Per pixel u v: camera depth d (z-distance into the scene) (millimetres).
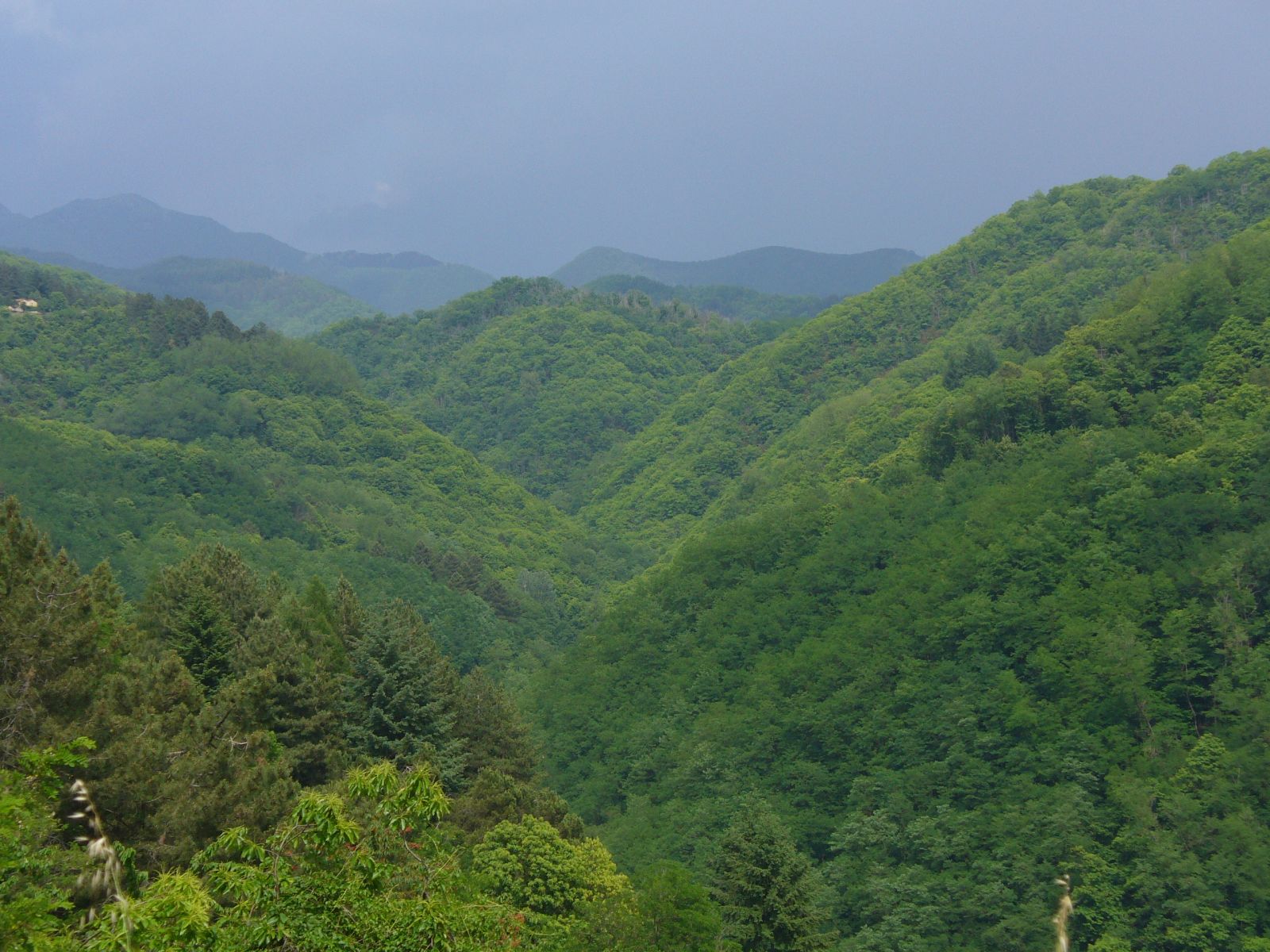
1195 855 49156
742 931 33719
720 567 92875
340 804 14719
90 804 12992
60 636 26234
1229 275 89875
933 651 69250
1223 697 55750
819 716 67500
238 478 128625
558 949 28766
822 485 116750
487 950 14492
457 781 41406
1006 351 127938
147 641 37844
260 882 13250
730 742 69625
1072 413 85938
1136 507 69250
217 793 25109
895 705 66375
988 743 60188
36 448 111000
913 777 60156
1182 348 86125
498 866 32812
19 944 11797
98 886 13070
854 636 72688
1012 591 67812
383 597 99688
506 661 105000
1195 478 69875
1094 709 59344
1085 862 51469
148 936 12148
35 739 23438
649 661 85125
